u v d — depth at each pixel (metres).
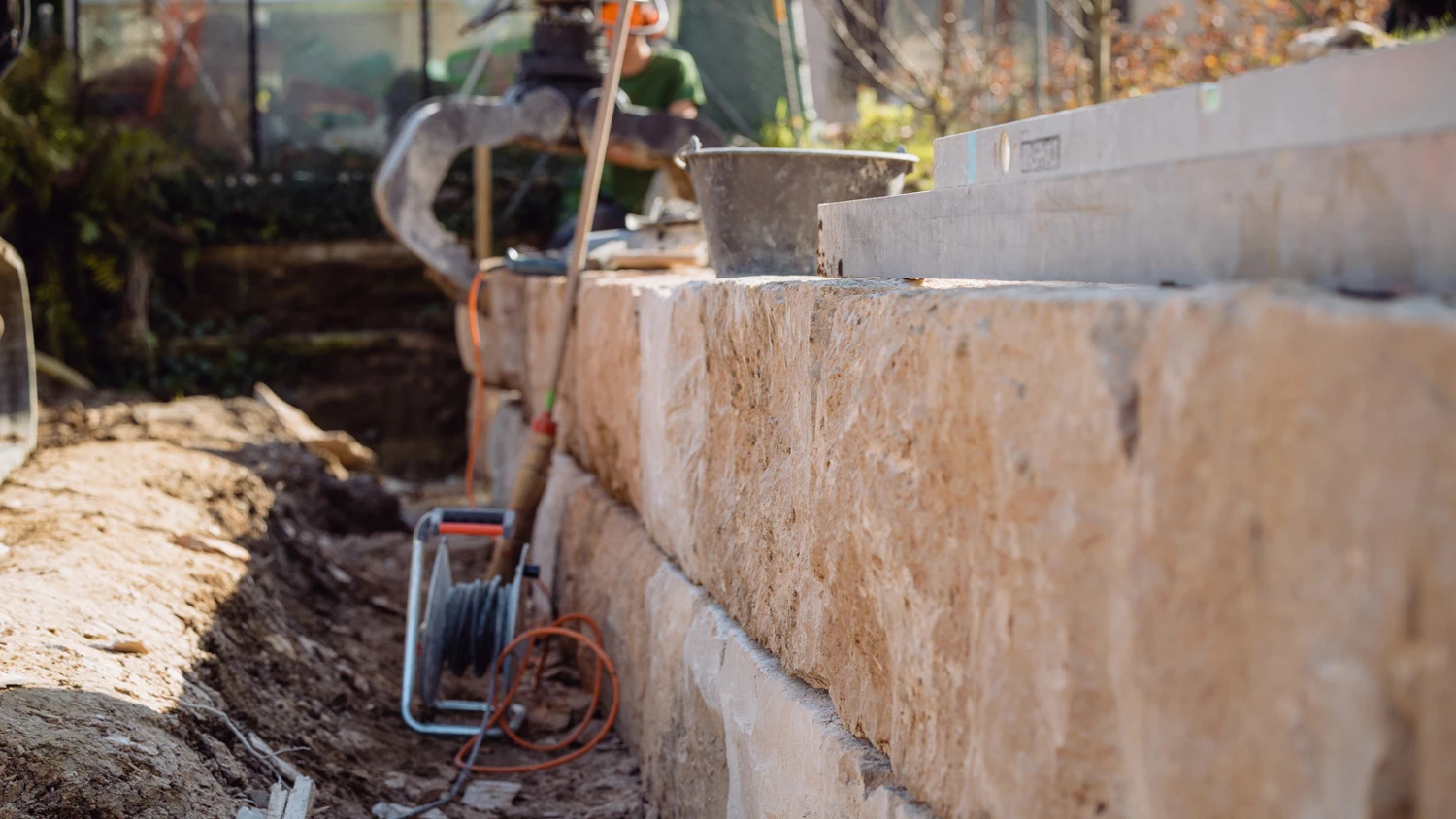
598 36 7.49
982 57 9.81
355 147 12.14
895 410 1.95
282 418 8.16
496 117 7.26
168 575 3.97
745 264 3.62
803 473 2.44
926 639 1.88
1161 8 9.89
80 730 2.66
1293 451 1.13
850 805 2.13
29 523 4.18
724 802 2.94
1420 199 1.21
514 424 7.38
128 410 7.62
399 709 4.39
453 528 4.42
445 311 11.75
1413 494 1.03
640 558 4.07
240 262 11.59
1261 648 1.18
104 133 10.90
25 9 4.98
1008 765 1.64
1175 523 1.28
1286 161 1.37
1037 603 1.55
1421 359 1.02
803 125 10.23
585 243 5.16
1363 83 1.27
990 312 1.64
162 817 2.55
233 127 11.98
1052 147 1.83
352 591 5.66
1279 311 1.15
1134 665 1.35
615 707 4.20
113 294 11.18
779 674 2.62
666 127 7.36
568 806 3.75
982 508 1.69
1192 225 1.52
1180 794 1.29
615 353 4.45
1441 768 1.02
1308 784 1.13
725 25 11.66
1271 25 9.11
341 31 12.07
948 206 2.18
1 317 5.37
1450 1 6.54
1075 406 1.44
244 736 3.29
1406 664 1.04
